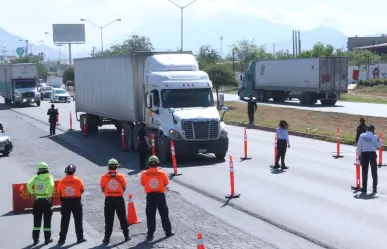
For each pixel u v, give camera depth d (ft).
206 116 72.84
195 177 62.85
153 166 39.81
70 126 121.70
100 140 102.27
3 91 221.46
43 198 39.27
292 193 53.06
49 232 39.50
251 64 217.15
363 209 46.11
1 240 40.14
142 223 44.01
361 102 188.55
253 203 49.32
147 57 82.12
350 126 113.70
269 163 71.72
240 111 164.25
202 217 45.19
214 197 52.42
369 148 52.21
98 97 101.45
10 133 117.39
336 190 53.98
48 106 208.74
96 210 48.83
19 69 207.00
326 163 70.90
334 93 176.45
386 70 304.09
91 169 70.38
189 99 75.82
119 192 38.91
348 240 37.58
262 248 36.47
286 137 66.80
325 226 41.24
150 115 77.56
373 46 463.01
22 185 49.16
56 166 74.02
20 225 44.37
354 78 301.84
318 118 132.26
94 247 38.04
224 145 73.56
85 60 108.27
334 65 175.22
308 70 179.32
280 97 204.23
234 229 41.32
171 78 75.77
